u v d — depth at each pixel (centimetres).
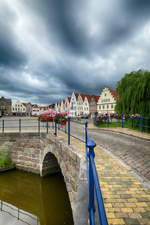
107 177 283
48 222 568
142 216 180
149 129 943
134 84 1120
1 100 6431
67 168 453
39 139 934
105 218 70
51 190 782
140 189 241
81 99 5412
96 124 1441
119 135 820
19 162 1007
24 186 814
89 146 134
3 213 530
